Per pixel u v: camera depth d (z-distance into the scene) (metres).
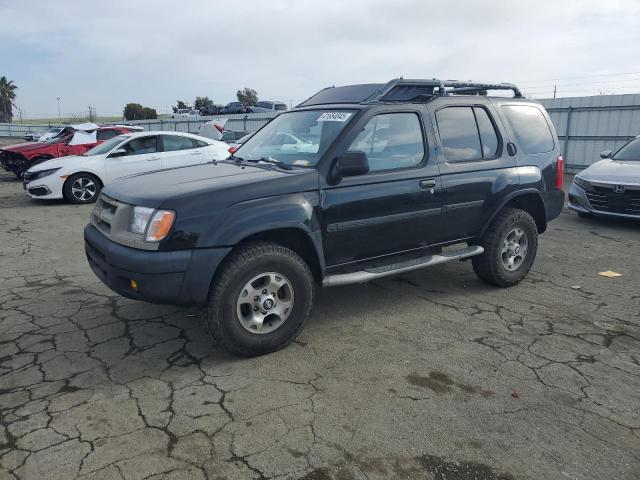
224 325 3.53
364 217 4.11
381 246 4.31
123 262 3.42
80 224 8.69
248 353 3.69
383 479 2.50
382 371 3.55
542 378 3.46
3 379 3.43
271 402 3.16
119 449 2.71
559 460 2.64
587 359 3.74
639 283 5.48
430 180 4.46
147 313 4.57
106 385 3.36
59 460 2.62
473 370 3.57
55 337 4.08
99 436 2.82
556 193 5.59
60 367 3.60
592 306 4.80
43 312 4.60
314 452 2.69
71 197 10.80
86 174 10.90
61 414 3.02
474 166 4.80
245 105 39.38
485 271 5.11
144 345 3.95
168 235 3.34
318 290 5.22
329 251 4.02
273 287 3.70
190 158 11.66
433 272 5.83
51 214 9.67
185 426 2.91
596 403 3.17
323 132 4.21
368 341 4.04
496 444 2.77
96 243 3.75
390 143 4.32
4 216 9.45
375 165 4.21
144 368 3.59
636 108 15.38
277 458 2.64
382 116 4.28
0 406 3.11
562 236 7.75
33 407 3.10
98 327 4.27
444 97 4.77
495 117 5.11
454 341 4.03
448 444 2.77
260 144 4.75
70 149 14.95
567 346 3.95
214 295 3.48
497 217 5.08
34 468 2.56
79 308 4.69
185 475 2.52
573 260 6.41
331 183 3.94
